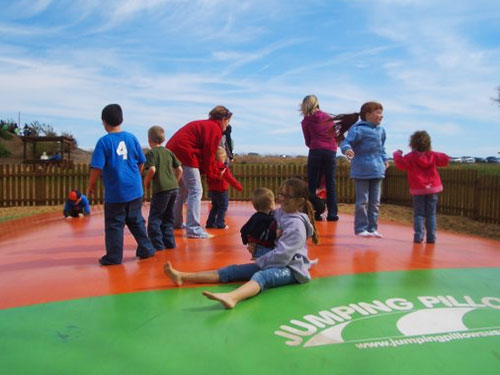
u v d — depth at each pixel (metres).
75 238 6.21
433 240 5.75
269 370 2.23
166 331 2.68
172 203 5.19
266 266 3.53
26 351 2.43
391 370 2.25
